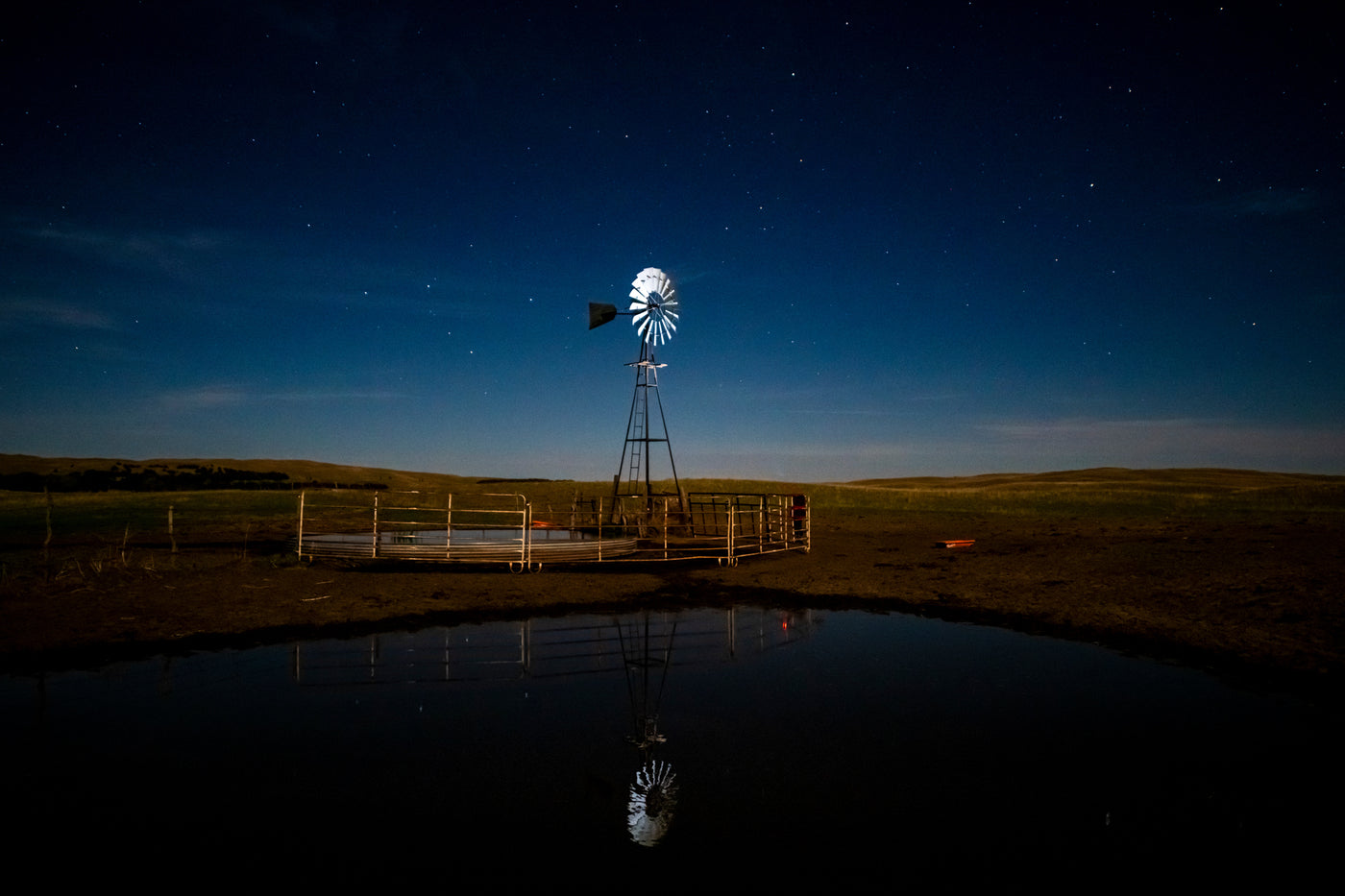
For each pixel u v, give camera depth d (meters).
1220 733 7.54
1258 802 5.98
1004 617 13.48
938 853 5.15
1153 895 4.62
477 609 13.77
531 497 43.22
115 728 7.50
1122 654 10.78
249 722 7.72
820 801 5.97
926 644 11.41
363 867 4.89
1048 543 25.03
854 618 13.52
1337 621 11.56
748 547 22.45
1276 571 16.20
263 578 15.69
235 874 4.79
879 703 8.49
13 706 8.14
